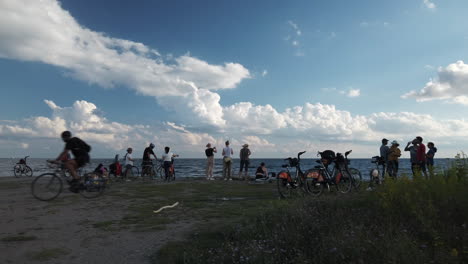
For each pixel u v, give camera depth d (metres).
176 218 6.17
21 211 7.01
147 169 16.41
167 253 3.87
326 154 9.33
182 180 16.53
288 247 3.69
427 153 11.58
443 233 3.72
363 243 3.40
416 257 3.01
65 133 8.59
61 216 6.42
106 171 12.57
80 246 4.29
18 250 4.11
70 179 8.84
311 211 5.07
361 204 5.63
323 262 3.21
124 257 3.83
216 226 5.23
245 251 3.52
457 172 5.36
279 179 9.17
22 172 20.00
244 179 16.73
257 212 6.04
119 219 6.10
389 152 10.88
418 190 4.97
